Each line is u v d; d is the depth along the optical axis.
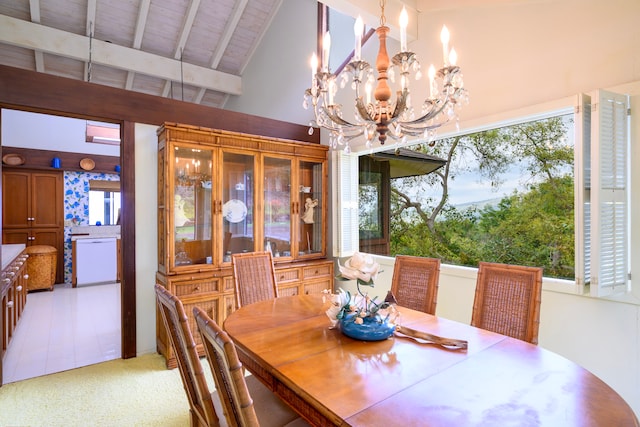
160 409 2.23
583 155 2.05
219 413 1.46
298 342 1.54
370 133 1.96
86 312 4.51
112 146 6.58
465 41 2.76
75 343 3.40
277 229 3.67
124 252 2.99
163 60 5.17
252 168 3.45
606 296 2.00
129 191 3.01
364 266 1.64
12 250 3.62
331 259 4.02
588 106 2.07
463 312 2.76
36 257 5.62
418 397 1.08
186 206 3.07
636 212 1.93
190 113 3.30
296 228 3.77
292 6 4.75
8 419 2.12
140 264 3.08
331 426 1.04
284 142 3.63
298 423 1.39
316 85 1.84
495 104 2.56
